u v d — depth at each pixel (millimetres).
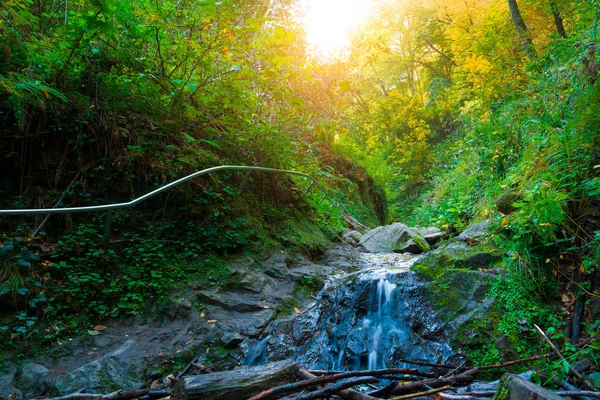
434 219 9195
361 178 12281
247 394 2492
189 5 4969
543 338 3148
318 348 3775
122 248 4340
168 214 4809
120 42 4730
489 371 3080
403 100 22594
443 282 3969
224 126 5730
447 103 18250
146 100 4938
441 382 2621
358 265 5891
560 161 3584
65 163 4422
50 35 4734
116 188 4598
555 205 3109
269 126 5461
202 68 5094
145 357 3477
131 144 4754
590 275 3289
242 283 4465
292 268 5121
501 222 4180
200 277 4398
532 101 5930
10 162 4184
